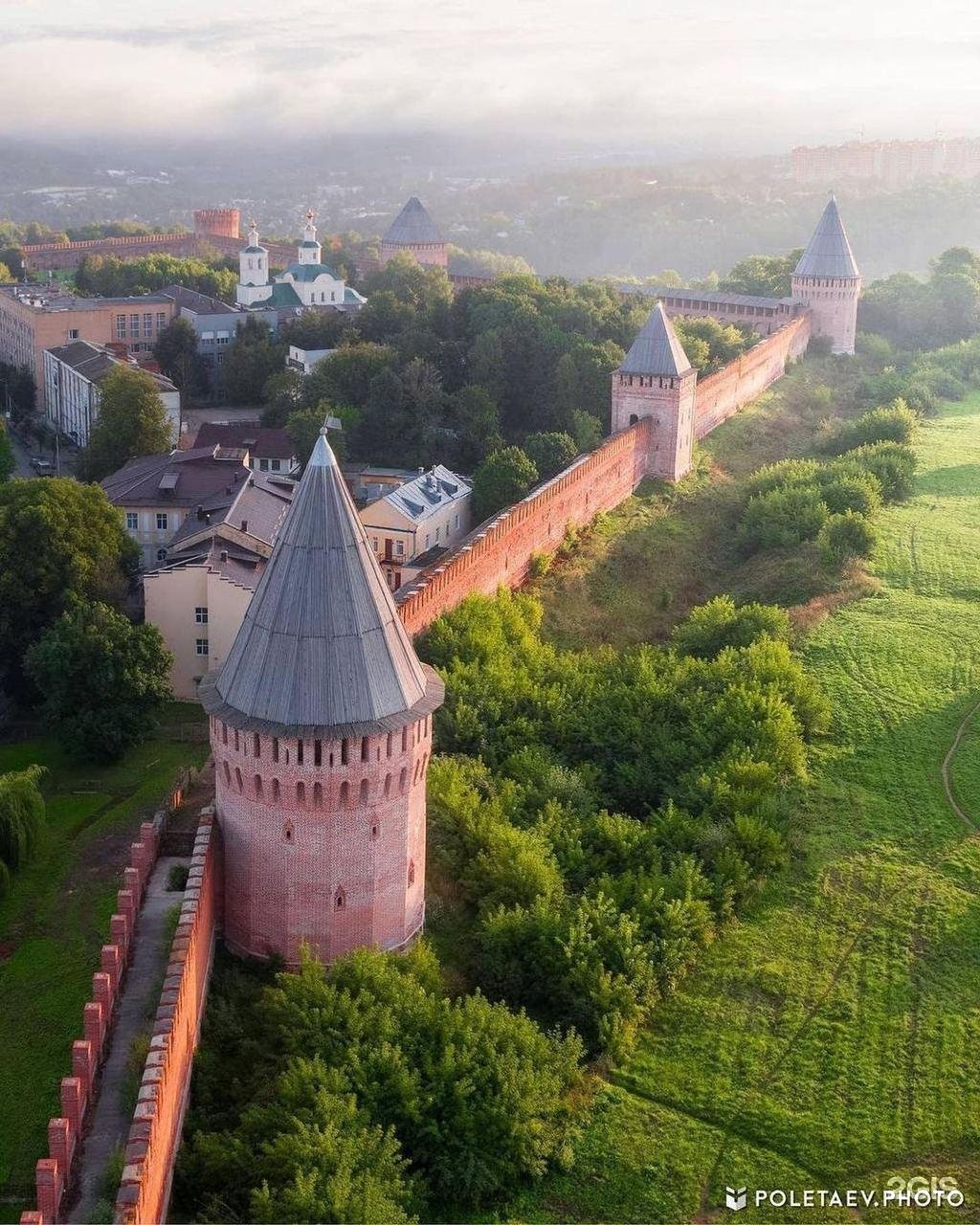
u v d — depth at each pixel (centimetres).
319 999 5294
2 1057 5784
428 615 9338
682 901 6638
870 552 12256
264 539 10462
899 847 7538
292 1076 4953
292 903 5656
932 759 8500
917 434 17012
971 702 9281
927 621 10706
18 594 9644
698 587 12381
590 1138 5397
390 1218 4503
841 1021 6147
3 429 14112
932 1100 5700
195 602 9631
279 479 12638
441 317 17525
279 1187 4606
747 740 8250
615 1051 5819
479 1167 5038
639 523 13275
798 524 12688
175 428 15938
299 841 5566
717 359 17475
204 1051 5312
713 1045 5969
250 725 5456
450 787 7144
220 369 18712
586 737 8438
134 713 8700
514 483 12719
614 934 6231
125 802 8238
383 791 5609
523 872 6519
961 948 6675
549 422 15625
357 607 5531
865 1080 5794
